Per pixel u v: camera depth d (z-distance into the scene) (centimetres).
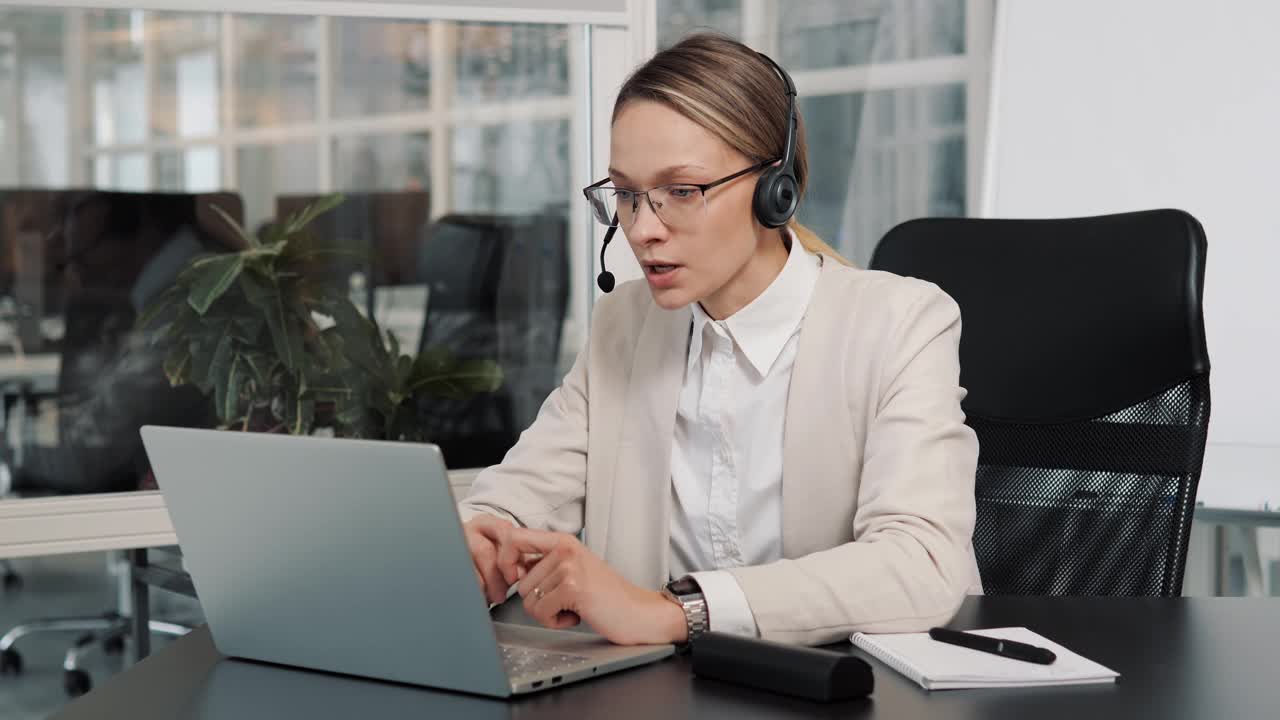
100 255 234
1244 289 301
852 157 318
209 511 108
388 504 96
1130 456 162
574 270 263
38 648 375
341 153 246
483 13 249
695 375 152
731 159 132
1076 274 171
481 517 129
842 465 141
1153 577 157
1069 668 101
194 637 122
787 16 308
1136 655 107
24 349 230
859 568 116
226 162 240
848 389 142
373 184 248
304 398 245
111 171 234
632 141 131
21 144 229
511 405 260
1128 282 166
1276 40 295
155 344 238
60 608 384
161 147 236
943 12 322
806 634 113
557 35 258
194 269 239
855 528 131
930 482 128
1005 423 170
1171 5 303
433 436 254
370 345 249
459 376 256
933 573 119
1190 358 160
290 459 100
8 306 229
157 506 238
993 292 176
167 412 238
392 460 94
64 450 233
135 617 272
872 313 144
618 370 158
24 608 383
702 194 130
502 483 155
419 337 253
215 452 105
